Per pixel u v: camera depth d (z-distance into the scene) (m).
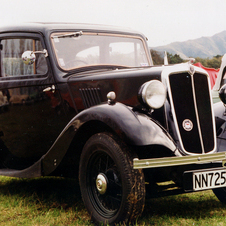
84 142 2.60
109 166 2.25
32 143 3.15
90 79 2.71
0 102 3.26
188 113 2.32
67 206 2.74
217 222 2.27
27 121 3.11
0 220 2.42
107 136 2.17
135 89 2.44
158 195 2.22
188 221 2.30
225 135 2.56
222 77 4.93
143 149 2.26
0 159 3.41
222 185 2.21
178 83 2.32
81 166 2.36
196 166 2.26
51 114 2.95
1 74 3.25
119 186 2.16
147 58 3.61
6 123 3.27
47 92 2.93
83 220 2.38
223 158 2.17
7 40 3.19
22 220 2.40
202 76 2.43
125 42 3.44
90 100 2.69
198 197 2.96
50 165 2.60
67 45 3.02
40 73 2.98
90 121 2.30
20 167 3.40
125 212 2.04
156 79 2.34
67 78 2.86
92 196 2.32
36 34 2.99
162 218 2.36
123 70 2.72
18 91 3.11
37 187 3.44
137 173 2.04
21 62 3.10
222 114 2.74
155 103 2.18
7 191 3.32
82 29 3.16
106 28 3.37
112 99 2.26
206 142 2.38
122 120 2.07
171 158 2.00
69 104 2.82
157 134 2.07
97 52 3.20
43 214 2.55
